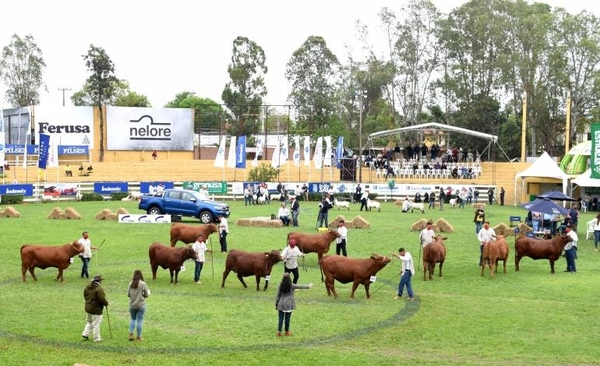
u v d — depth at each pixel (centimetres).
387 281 2419
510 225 3697
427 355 1564
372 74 8638
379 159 7025
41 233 3419
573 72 7875
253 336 1703
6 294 2153
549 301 2106
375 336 1712
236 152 6056
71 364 1478
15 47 10119
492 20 8056
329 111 10156
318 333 1734
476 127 8319
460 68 8238
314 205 5384
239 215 4459
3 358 1515
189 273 2527
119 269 2581
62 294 2156
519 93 8281
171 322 1828
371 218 4394
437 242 2481
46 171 6831
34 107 7381
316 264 2761
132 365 1474
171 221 4012
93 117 7575
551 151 8500
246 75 9606
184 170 7219
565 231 2684
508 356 1560
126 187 5875
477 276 2516
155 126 7794
